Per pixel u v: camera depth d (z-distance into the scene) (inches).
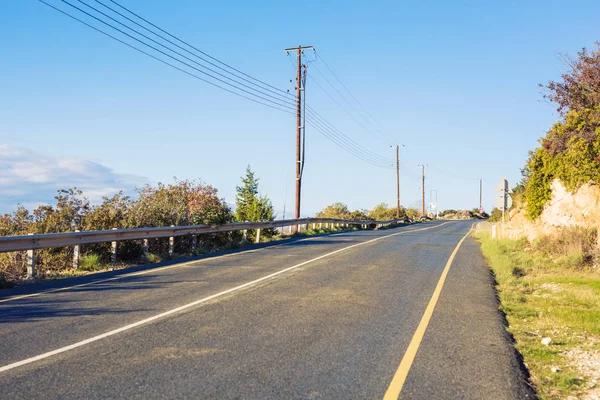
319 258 665.0
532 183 826.8
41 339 261.7
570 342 290.0
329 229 1429.6
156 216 761.6
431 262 660.1
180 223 789.9
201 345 255.4
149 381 202.2
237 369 219.5
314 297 392.2
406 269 577.9
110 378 205.0
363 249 805.9
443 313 348.5
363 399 189.2
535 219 839.7
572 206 725.9
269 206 1152.8
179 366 221.8
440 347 263.3
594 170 679.7
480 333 296.2
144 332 278.8
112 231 580.1
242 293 403.2
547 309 385.1
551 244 718.5
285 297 389.7
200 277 488.4
